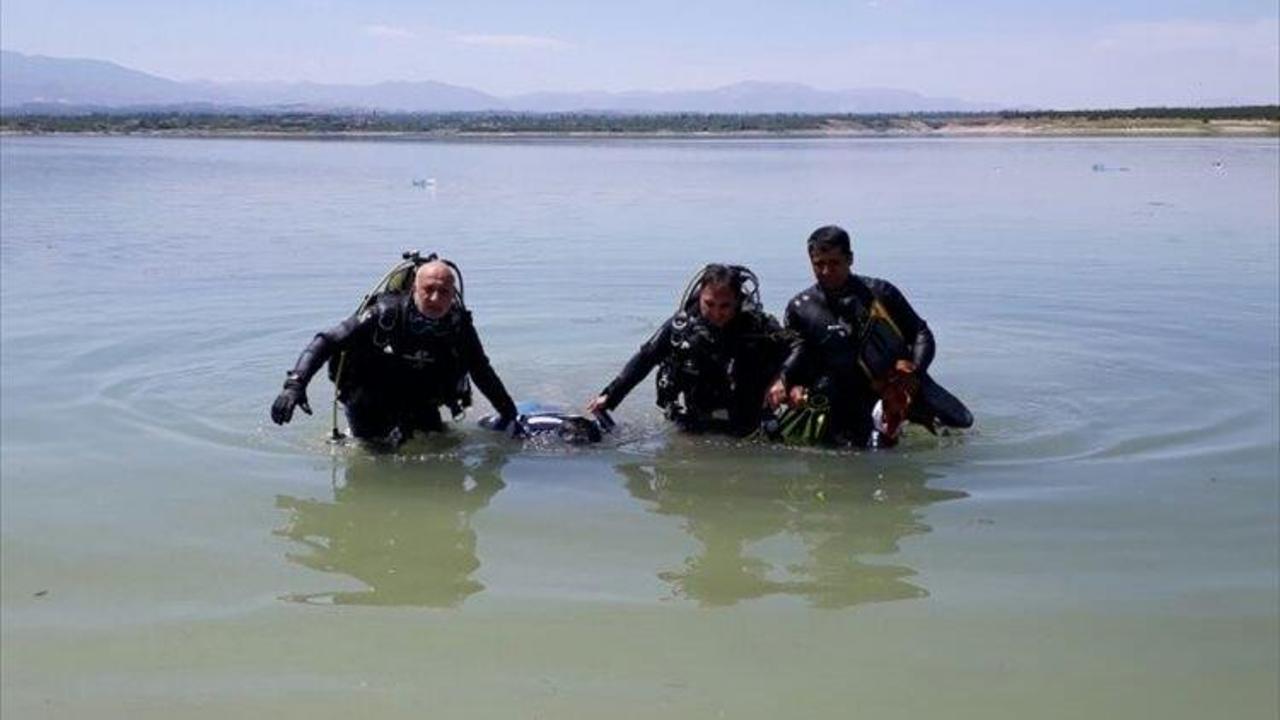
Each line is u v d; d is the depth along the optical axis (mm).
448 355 6320
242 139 76438
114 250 14680
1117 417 6984
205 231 17078
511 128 103875
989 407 7238
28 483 5652
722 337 6539
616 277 12484
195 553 4738
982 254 14742
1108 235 16828
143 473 5812
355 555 4723
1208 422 6848
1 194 24141
